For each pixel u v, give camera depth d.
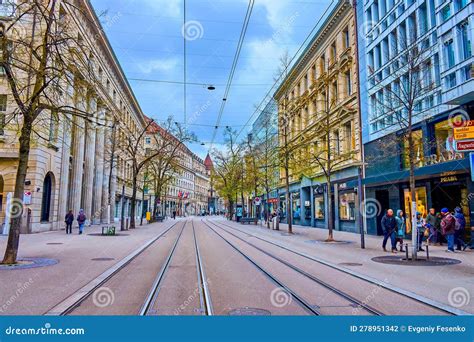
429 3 18.64
